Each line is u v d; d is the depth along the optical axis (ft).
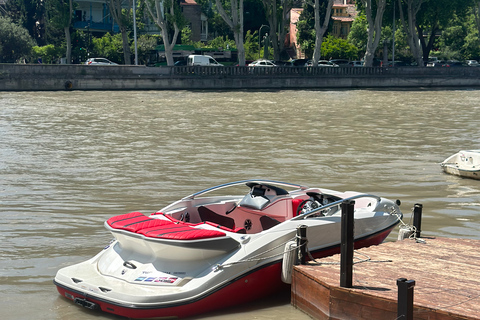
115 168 53.62
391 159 59.62
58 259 27.27
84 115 110.42
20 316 20.89
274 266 22.47
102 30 275.39
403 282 16.85
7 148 67.36
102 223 33.94
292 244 22.58
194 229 22.03
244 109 126.62
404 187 45.21
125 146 69.21
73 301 21.93
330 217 25.14
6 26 243.60
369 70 226.58
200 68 203.92
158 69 199.52
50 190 43.70
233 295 21.50
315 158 59.93
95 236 31.14
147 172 51.42
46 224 33.71
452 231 32.48
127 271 21.66
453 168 50.70
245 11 314.96
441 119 106.73
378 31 231.09
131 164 55.98
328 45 272.10
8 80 183.83
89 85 192.95
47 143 71.87
